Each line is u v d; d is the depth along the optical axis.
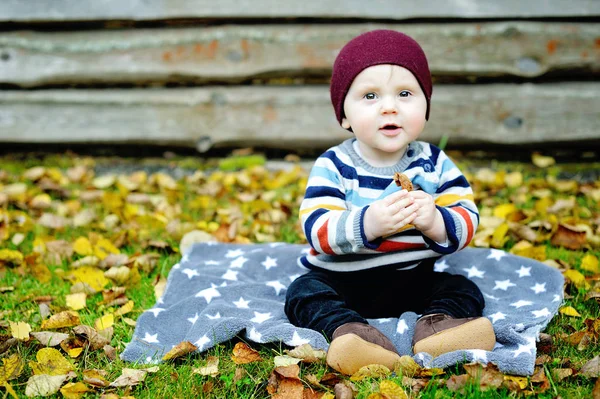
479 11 3.73
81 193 3.51
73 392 1.69
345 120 2.14
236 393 1.70
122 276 2.45
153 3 3.90
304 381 1.72
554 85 3.81
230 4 3.85
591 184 3.52
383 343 1.78
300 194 3.54
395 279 2.06
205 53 3.92
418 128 2.02
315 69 3.88
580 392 1.67
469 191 2.13
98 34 4.00
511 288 2.30
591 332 1.94
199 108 4.00
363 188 2.06
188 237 2.82
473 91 3.83
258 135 4.00
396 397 1.58
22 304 2.29
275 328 1.90
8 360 1.80
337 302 1.93
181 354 1.87
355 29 3.81
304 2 3.81
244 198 3.46
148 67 3.97
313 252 2.14
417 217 1.88
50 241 2.78
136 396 1.71
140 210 3.28
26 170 4.05
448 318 1.87
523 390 1.67
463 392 1.63
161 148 4.25
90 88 4.12
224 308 2.09
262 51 3.88
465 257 2.48
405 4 3.76
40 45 4.02
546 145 3.88
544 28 3.71
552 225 2.89
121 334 2.07
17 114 4.13
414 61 2.01
